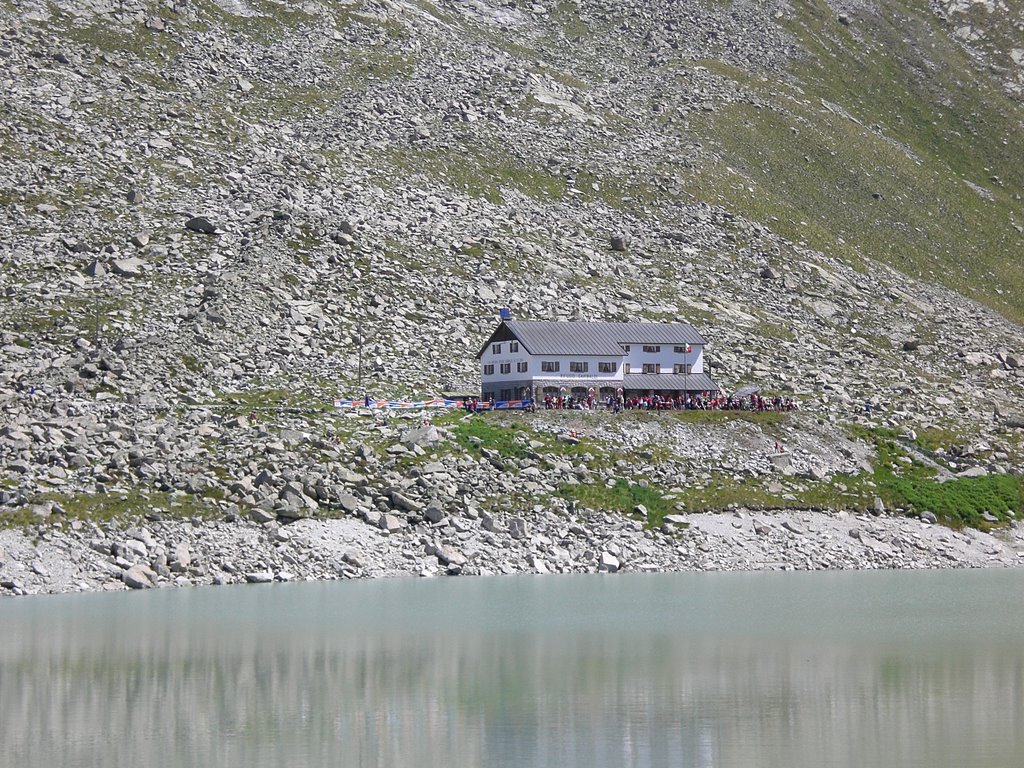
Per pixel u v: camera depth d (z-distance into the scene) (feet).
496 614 599.57
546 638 545.03
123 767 359.25
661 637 549.13
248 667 486.79
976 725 403.95
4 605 604.49
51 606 603.67
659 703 431.02
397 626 568.00
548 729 397.80
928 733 394.11
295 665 491.31
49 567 641.81
